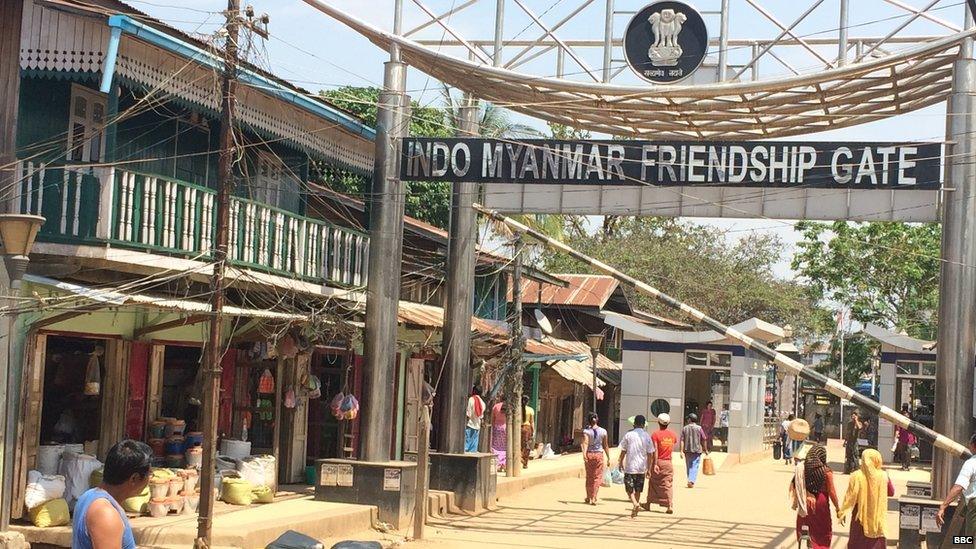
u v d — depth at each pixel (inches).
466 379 804.6
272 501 678.5
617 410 1748.3
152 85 585.9
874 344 1830.7
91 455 616.4
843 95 722.8
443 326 807.7
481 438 992.9
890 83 703.1
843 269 1727.4
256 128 684.7
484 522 728.3
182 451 677.9
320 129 762.8
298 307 753.6
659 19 676.7
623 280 665.6
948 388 636.1
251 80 633.0
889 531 749.3
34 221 474.0
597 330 1649.9
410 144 709.3
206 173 730.2
